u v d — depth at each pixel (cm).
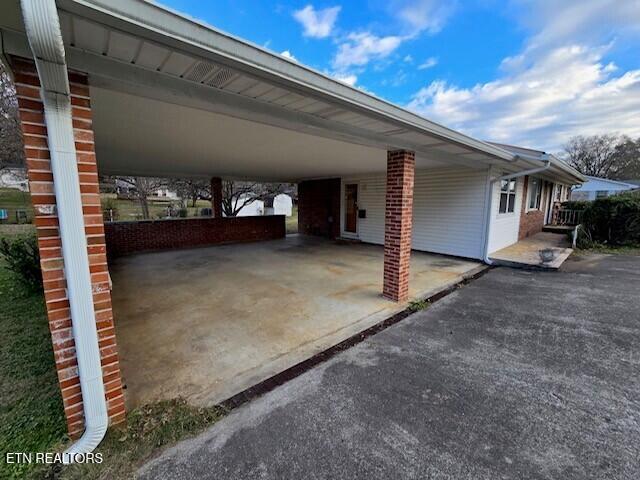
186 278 585
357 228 1057
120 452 181
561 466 171
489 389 242
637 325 362
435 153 487
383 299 462
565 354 296
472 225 741
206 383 250
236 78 201
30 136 157
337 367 275
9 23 138
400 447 185
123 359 287
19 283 509
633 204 872
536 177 1078
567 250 798
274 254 840
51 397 227
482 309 420
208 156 606
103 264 186
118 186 2111
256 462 175
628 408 219
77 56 165
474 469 170
